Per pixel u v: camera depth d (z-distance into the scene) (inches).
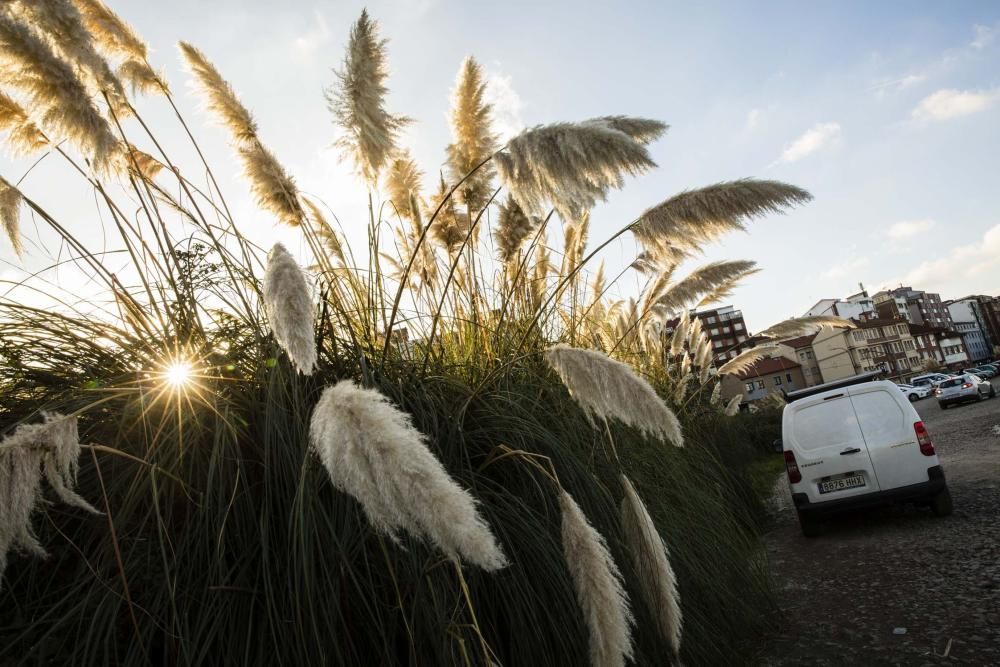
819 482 273.6
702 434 316.5
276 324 72.5
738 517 242.2
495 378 145.5
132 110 163.5
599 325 280.7
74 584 93.1
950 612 144.4
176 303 135.5
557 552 110.3
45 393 117.9
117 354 129.0
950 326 5748.0
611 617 77.8
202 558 96.9
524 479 123.0
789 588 193.0
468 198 212.1
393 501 57.6
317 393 120.6
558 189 155.0
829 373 3747.5
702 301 325.7
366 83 183.5
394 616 95.5
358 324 153.5
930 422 968.3
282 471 104.5
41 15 145.9
